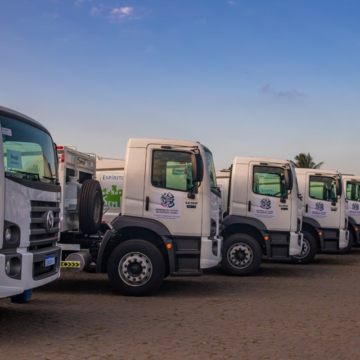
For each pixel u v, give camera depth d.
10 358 5.89
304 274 14.10
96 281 12.02
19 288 6.61
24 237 6.77
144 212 10.34
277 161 14.02
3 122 6.67
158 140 10.48
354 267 15.95
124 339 6.85
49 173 7.95
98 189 10.70
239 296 10.41
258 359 6.13
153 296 10.18
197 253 10.28
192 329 7.50
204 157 10.41
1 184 6.33
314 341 7.00
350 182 20.92
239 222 13.82
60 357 5.97
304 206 17.09
